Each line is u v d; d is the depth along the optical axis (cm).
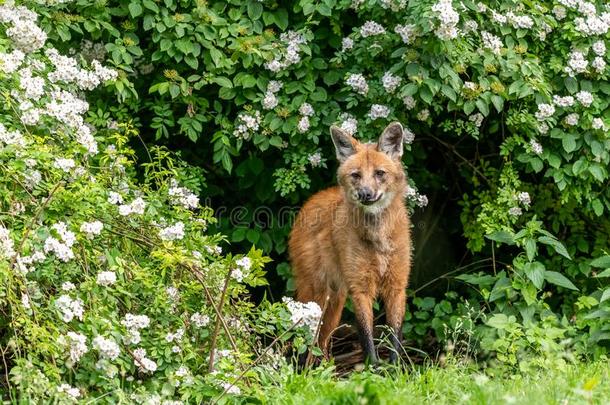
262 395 739
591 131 1079
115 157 931
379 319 1295
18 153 768
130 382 790
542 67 1097
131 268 825
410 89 1015
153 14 1060
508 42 1075
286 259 1280
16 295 726
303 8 1068
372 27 1048
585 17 1085
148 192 913
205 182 1239
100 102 1094
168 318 824
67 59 937
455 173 1304
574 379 736
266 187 1194
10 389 705
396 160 1039
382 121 1084
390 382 762
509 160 1177
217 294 848
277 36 1132
